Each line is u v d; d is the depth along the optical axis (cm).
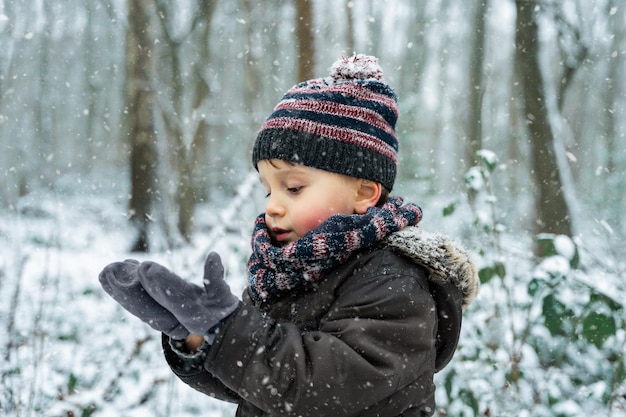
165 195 840
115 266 133
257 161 162
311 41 631
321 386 126
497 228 341
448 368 316
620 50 1280
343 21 1153
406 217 151
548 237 307
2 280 467
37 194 836
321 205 153
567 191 778
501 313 341
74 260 634
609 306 290
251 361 126
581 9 934
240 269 435
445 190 717
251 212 506
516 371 308
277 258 145
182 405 369
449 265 147
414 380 138
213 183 1212
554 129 815
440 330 151
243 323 127
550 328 293
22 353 377
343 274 144
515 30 856
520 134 1127
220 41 1560
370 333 133
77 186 1457
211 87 1372
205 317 124
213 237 468
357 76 166
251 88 977
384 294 138
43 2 1591
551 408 302
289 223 154
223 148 1311
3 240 559
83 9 1673
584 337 294
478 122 848
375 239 143
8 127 1464
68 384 367
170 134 1022
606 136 1357
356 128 157
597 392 304
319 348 129
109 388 378
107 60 1772
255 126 780
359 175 156
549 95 834
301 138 153
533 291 295
